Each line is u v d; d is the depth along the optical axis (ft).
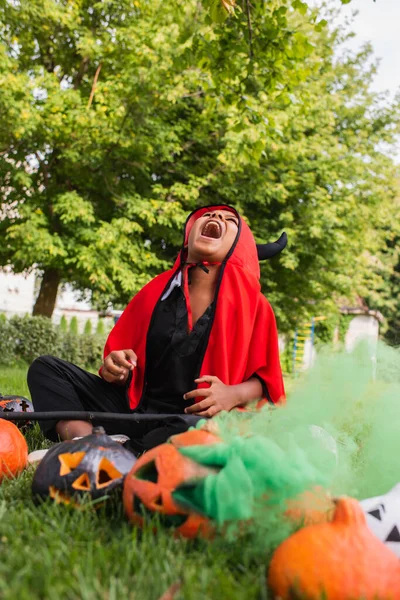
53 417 8.55
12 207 40.96
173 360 9.84
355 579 4.42
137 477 5.95
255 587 4.68
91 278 36.94
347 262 50.88
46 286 48.03
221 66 18.34
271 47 17.46
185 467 5.69
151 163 40.63
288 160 43.27
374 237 59.21
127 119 36.86
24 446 8.21
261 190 42.11
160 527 5.57
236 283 10.20
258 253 11.96
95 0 40.55
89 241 38.81
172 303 10.34
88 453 6.51
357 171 46.73
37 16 37.86
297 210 45.73
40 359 10.07
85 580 4.47
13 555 4.84
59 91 36.40
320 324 90.07
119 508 6.33
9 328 44.37
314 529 4.85
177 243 41.27
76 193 38.09
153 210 38.29
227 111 36.96
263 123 19.36
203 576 4.66
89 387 10.14
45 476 6.48
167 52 34.96
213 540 5.51
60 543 5.14
